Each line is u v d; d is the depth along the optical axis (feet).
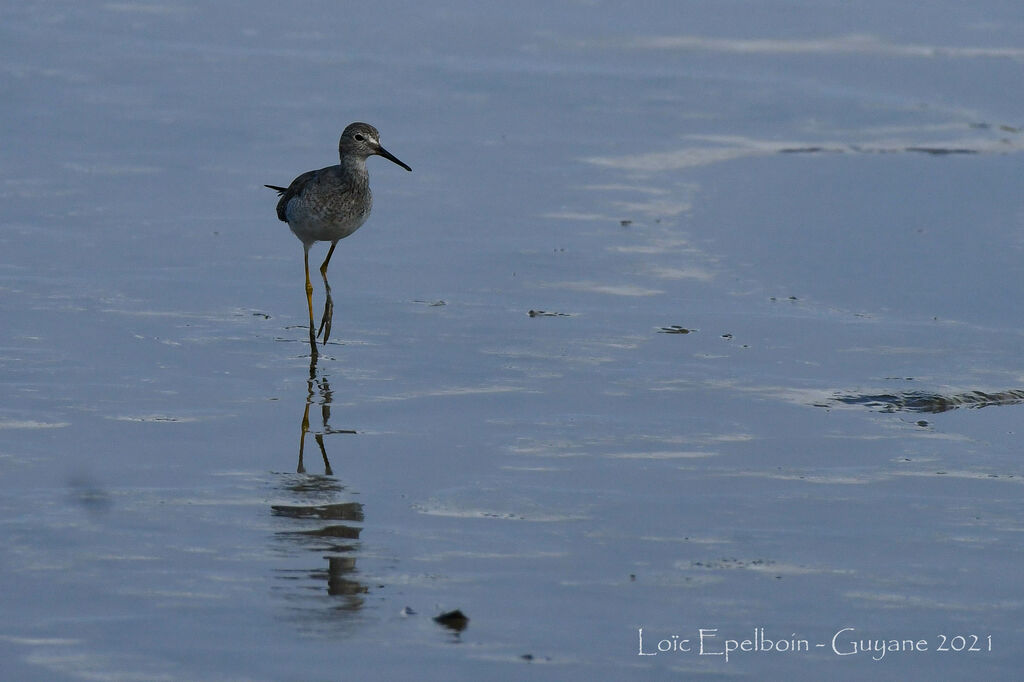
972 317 49.80
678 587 28.09
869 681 24.48
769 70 94.07
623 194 66.54
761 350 45.73
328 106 82.33
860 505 32.68
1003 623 26.63
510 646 25.38
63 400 39.37
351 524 31.07
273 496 32.68
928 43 102.58
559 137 77.20
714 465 35.37
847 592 27.96
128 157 71.26
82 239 57.77
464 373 43.01
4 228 58.65
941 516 32.07
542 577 28.43
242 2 109.40
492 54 95.91
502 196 65.92
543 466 35.12
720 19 109.19
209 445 36.24
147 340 45.55
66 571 28.14
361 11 107.86
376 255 56.90
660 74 91.97
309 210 47.16
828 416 39.29
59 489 32.81
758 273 55.16
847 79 92.32
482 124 79.56
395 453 35.94
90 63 89.71
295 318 48.96
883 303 51.47
